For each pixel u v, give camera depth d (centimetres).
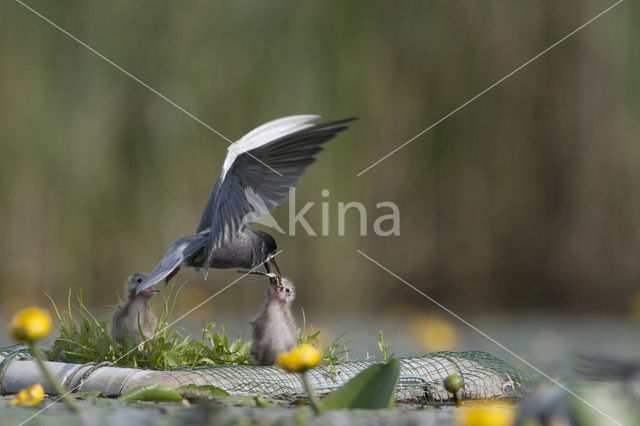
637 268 1498
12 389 641
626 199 1505
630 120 1498
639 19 1488
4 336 1091
